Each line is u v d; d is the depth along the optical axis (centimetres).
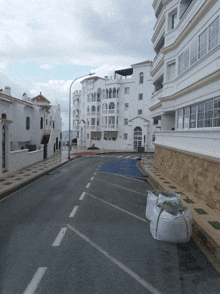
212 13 898
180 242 547
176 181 1248
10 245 525
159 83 1995
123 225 657
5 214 744
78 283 390
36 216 725
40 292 366
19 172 1520
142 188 1170
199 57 1029
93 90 4669
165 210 562
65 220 691
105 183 1273
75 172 1662
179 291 375
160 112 1720
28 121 2359
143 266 445
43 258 469
